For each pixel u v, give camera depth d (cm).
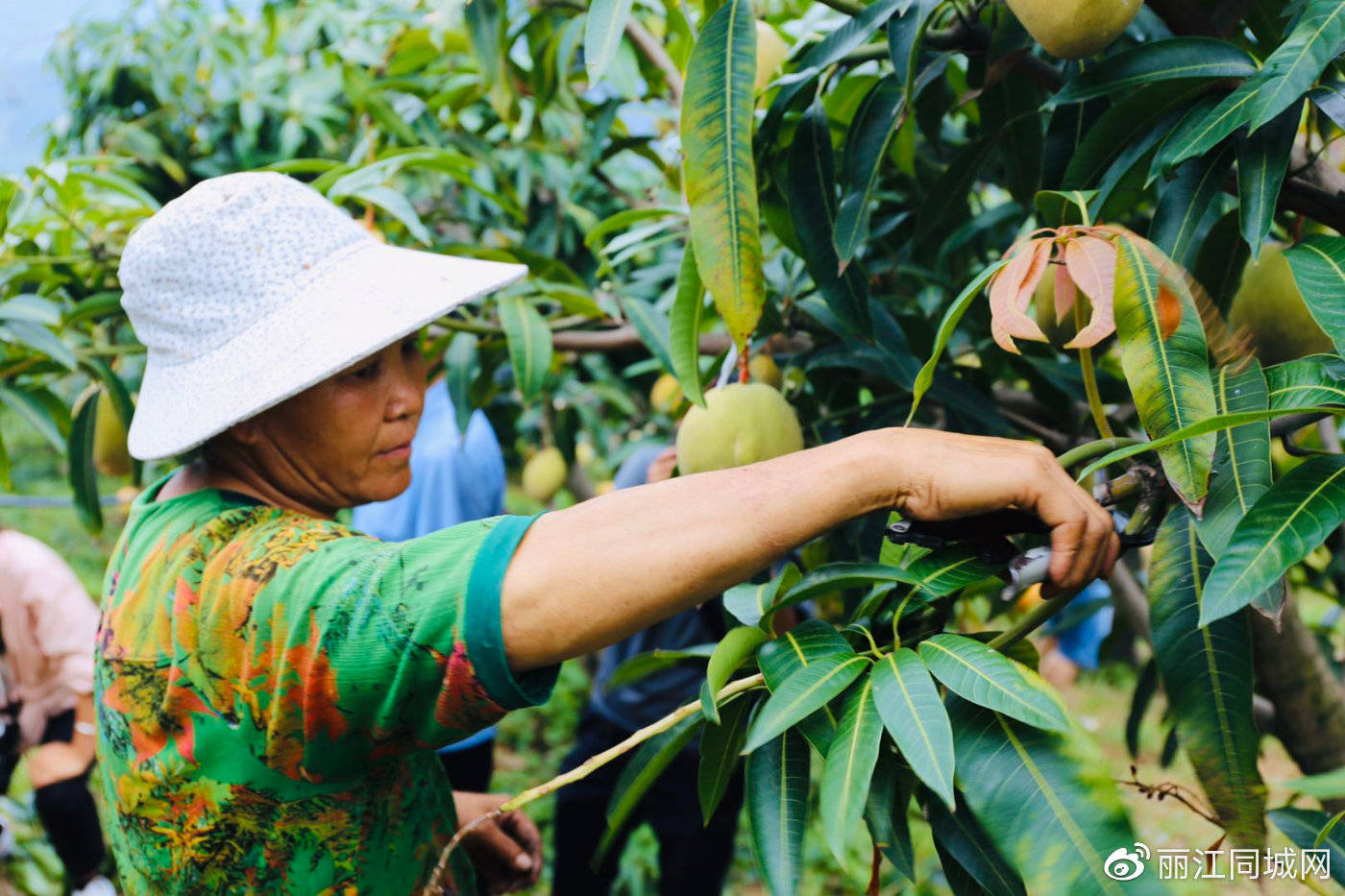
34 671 240
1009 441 90
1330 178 118
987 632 101
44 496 748
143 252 101
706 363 223
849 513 86
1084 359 96
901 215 178
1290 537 78
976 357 198
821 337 169
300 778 95
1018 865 79
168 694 96
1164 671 93
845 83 162
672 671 278
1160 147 104
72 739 245
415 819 108
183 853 100
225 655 93
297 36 339
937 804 95
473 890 124
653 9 219
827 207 136
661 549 83
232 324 100
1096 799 78
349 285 101
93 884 253
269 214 101
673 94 194
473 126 282
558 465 332
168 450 99
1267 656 142
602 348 200
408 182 280
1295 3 109
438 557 86
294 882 99
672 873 283
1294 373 90
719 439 138
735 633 93
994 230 209
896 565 101
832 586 95
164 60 352
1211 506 87
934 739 79
